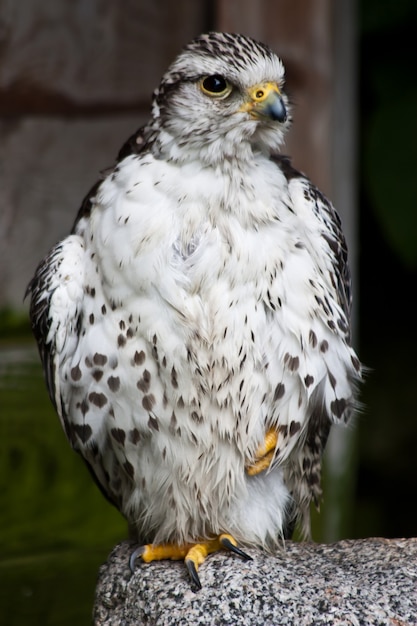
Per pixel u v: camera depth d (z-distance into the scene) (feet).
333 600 20.24
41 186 35.06
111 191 22.90
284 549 23.43
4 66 34.04
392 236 42.34
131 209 22.36
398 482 47.21
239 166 22.57
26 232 35.09
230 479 23.43
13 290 35.06
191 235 22.21
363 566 21.74
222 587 21.36
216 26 34.78
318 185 36.09
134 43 35.32
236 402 22.79
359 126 42.98
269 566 21.99
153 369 22.52
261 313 22.41
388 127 42.55
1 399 34.30
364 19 42.68
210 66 22.43
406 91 42.88
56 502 34.73
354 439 39.52
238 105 22.31
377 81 43.04
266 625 20.26
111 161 35.68
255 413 22.95
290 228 22.81
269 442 23.39
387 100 42.86
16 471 34.40
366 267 47.78
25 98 34.53
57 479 34.76
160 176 22.49
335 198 37.06
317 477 25.22
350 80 37.55
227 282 22.22
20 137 34.71
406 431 47.21
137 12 35.19
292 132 35.63
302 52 35.45
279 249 22.52
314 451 24.73
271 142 23.04
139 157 23.02
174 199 22.36
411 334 48.21
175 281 22.07
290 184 24.25
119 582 22.97
